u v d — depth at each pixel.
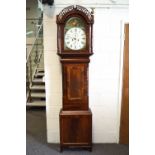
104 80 3.49
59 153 3.31
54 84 3.49
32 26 7.62
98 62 3.45
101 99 3.54
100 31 3.38
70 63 3.20
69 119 3.25
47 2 3.14
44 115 5.17
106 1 3.31
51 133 3.63
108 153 3.30
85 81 3.25
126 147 3.50
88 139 3.30
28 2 7.66
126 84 3.49
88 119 3.26
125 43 3.41
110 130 3.62
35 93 5.74
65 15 3.06
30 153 3.30
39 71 6.39
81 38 3.14
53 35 3.38
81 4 3.31
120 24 3.37
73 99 3.27
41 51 6.78
